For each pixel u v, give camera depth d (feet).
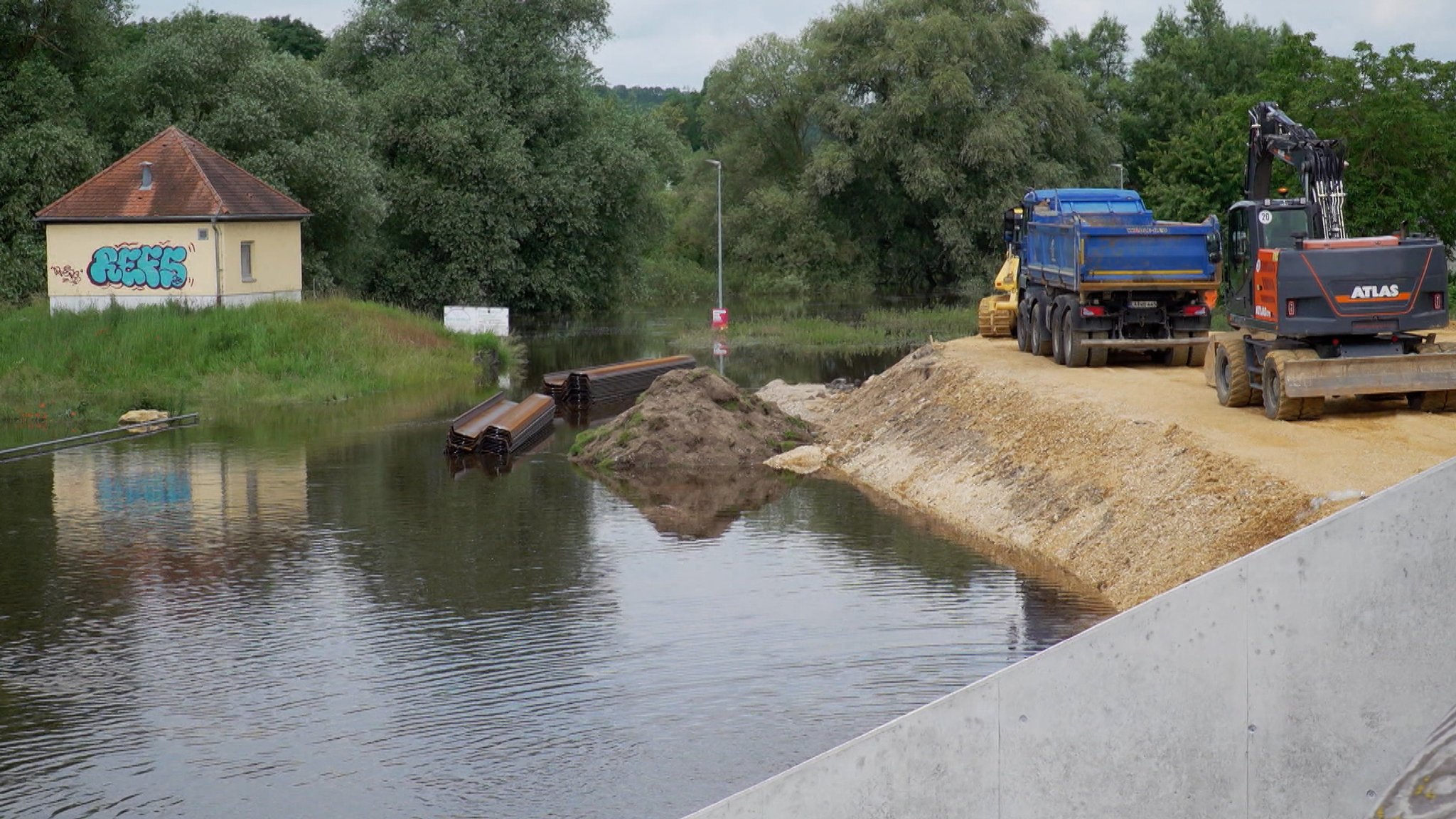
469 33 186.09
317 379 111.34
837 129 239.09
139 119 148.05
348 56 188.55
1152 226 76.79
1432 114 127.24
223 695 40.52
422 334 131.23
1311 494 44.78
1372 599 20.98
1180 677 20.77
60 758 35.91
